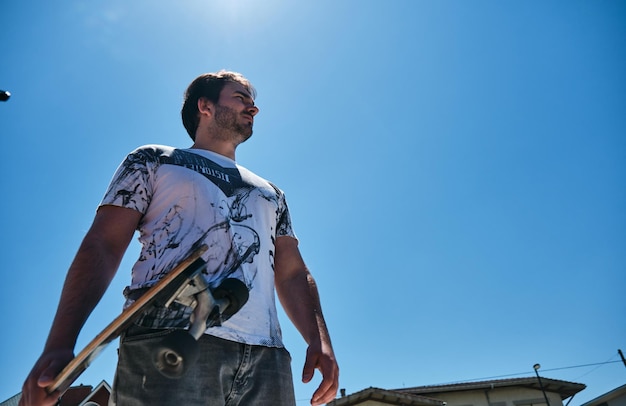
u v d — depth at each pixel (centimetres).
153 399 136
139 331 146
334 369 182
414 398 2156
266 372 161
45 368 117
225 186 189
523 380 2491
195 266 113
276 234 219
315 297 213
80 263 148
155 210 173
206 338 149
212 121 222
